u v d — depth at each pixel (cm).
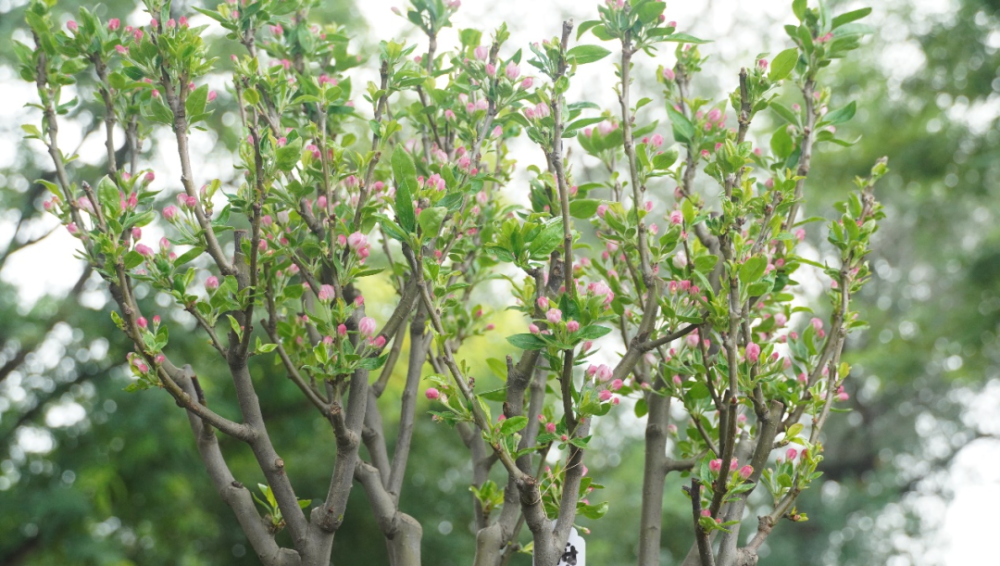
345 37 258
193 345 877
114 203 189
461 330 268
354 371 202
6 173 914
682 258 204
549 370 198
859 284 221
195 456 934
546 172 215
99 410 863
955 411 1562
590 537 1218
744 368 201
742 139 211
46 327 872
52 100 227
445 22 254
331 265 204
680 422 928
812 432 208
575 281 186
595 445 1362
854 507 1462
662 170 216
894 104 1094
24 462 895
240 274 198
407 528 215
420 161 245
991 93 1059
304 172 209
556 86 186
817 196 1142
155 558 977
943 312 1265
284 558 198
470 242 254
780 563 1362
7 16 816
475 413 179
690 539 1251
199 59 205
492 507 235
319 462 1052
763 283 178
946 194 1133
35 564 873
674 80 250
